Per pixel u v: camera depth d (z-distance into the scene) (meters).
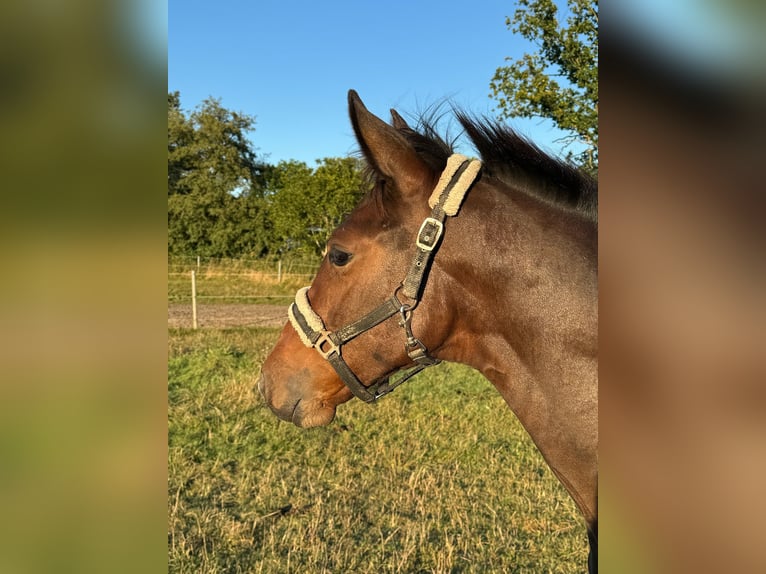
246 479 4.28
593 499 1.65
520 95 9.10
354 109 1.67
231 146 23.72
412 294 1.68
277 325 12.56
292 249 24.09
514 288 1.66
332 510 3.86
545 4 8.84
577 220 1.70
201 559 3.24
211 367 7.23
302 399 1.95
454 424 5.61
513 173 1.79
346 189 19.22
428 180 1.72
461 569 3.21
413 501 4.00
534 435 1.73
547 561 3.30
